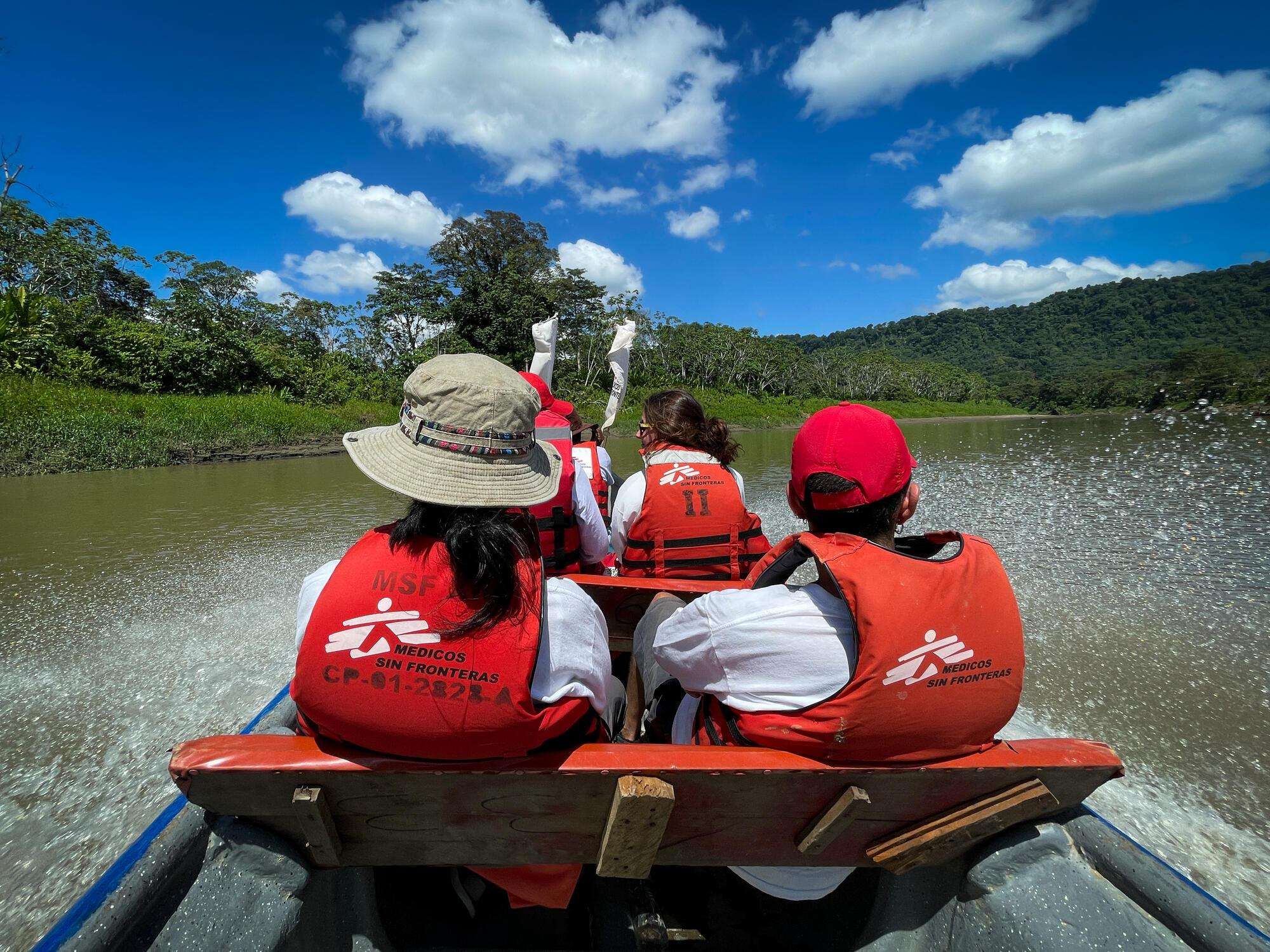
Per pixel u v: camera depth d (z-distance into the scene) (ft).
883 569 3.47
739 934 5.03
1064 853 3.86
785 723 3.67
